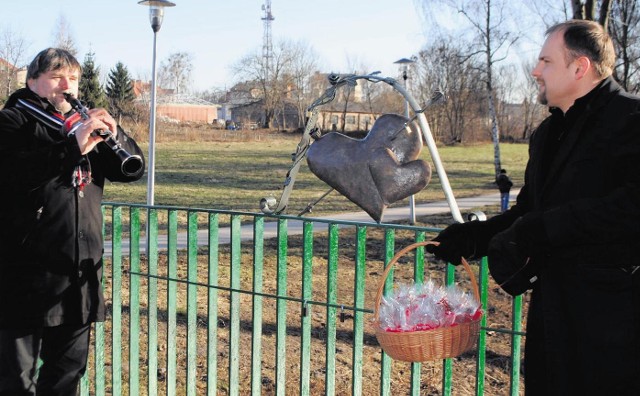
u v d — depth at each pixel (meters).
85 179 3.34
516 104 60.25
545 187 2.44
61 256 3.25
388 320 2.62
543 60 2.49
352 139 3.38
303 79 71.62
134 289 4.01
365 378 4.87
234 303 3.73
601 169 2.29
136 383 4.07
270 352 5.33
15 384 3.25
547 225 2.29
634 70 14.29
